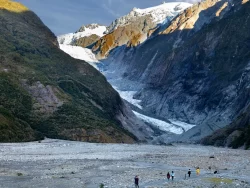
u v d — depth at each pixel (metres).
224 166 54.44
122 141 121.00
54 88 128.00
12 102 107.69
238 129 132.00
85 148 85.00
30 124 105.62
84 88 149.38
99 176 41.47
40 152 71.38
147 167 52.31
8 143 84.69
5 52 137.50
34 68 139.00
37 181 37.09
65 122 113.19
